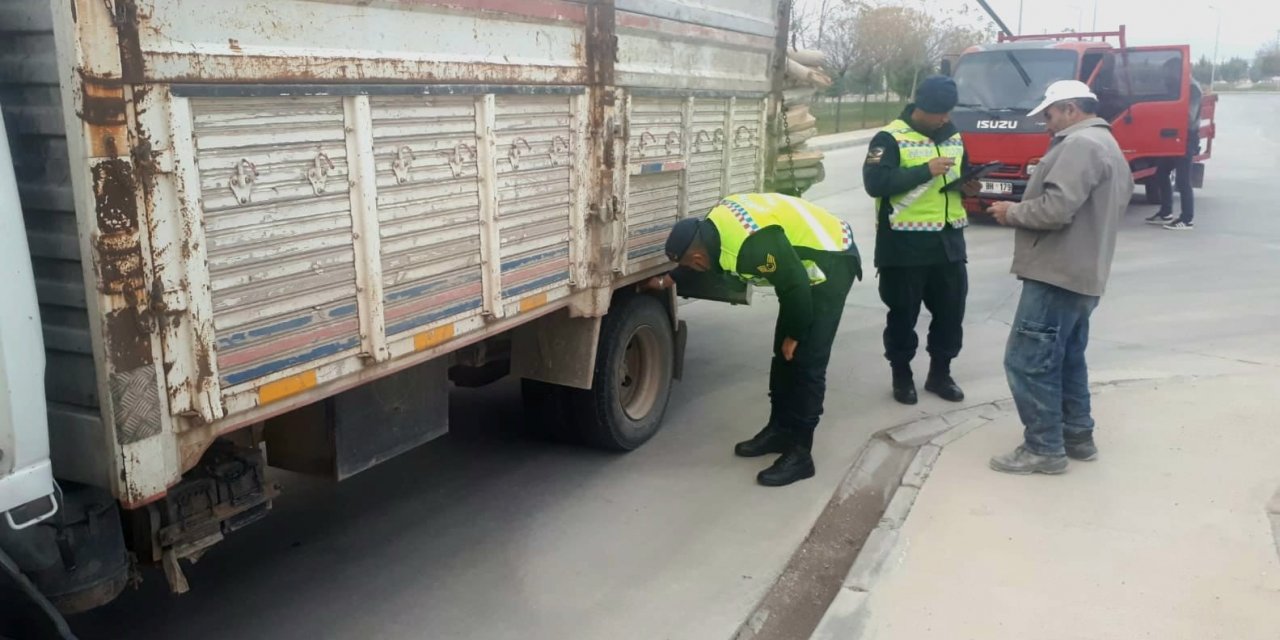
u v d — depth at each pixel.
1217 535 3.90
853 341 7.45
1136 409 5.40
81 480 2.63
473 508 4.68
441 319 3.63
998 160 12.47
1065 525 4.04
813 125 7.38
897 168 5.52
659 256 5.33
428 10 3.39
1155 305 8.32
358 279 3.21
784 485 4.85
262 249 2.85
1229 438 4.93
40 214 2.49
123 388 2.49
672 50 5.15
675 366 5.77
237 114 2.73
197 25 2.59
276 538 4.39
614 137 4.58
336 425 3.50
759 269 4.45
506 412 6.07
